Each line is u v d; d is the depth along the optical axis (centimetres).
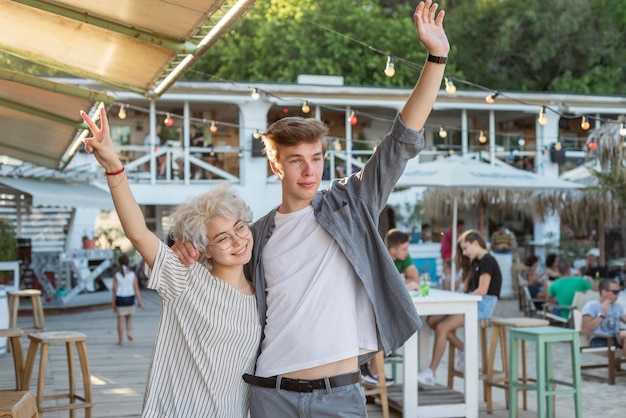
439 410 624
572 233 1930
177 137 1889
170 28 500
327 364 272
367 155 1956
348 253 271
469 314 628
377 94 1766
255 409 280
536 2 3022
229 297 275
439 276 1794
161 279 268
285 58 2802
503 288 1744
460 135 2047
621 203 1533
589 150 1538
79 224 1833
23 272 1575
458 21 3084
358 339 278
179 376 276
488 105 1822
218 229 273
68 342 609
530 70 3091
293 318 272
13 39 618
